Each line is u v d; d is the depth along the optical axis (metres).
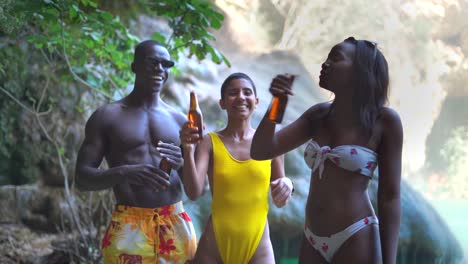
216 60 6.22
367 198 3.01
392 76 21.28
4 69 7.23
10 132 7.21
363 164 2.92
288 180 3.86
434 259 7.98
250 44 12.98
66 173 7.15
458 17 22.20
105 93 6.87
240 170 3.88
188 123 3.65
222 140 3.97
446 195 21.78
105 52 6.75
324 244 3.00
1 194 6.93
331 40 18.70
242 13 15.00
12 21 5.89
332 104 3.09
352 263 2.93
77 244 6.43
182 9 6.01
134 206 3.88
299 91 11.05
